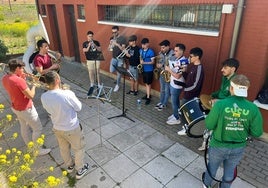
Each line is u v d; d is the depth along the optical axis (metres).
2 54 10.61
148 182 3.49
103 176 3.62
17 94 3.52
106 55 7.89
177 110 4.99
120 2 6.49
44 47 4.94
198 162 3.89
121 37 6.53
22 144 4.41
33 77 4.21
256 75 4.08
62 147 3.38
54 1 9.98
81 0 8.15
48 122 5.23
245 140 2.64
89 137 4.64
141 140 4.51
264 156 3.99
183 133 4.63
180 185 3.42
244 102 2.48
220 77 4.69
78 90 7.10
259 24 3.82
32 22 20.91
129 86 7.27
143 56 5.71
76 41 9.89
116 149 4.25
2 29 16.42
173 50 5.21
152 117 5.37
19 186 2.70
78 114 5.57
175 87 4.75
